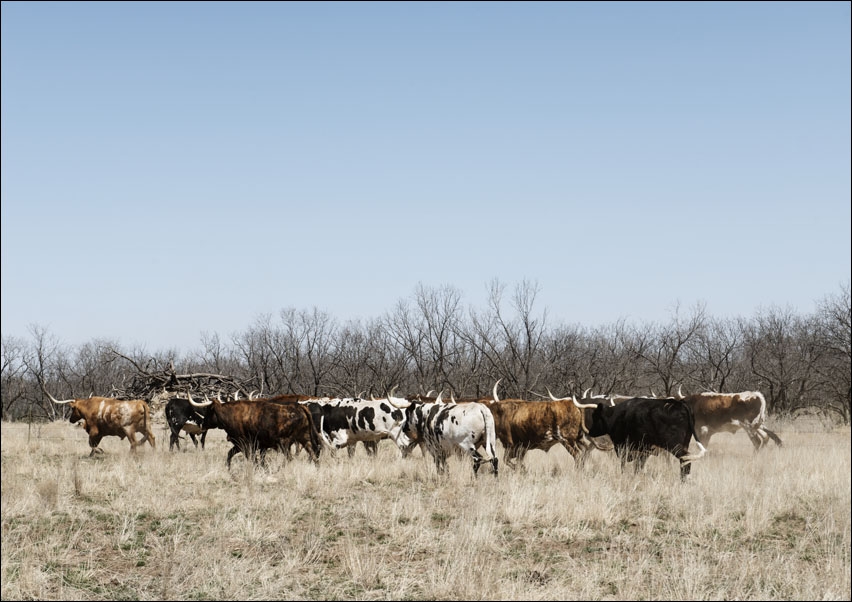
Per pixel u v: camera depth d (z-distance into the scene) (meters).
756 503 10.99
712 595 7.55
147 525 10.59
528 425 15.16
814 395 33.41
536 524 10.51
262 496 12.27
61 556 8.94
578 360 39.75
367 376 43.06
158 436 25.89
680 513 11.10
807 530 10.03
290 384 42.81
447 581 7.84
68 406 45.91
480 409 14.48
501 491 12.47
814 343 33.38
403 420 17.25
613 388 36.84
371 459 17.38
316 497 12.73
